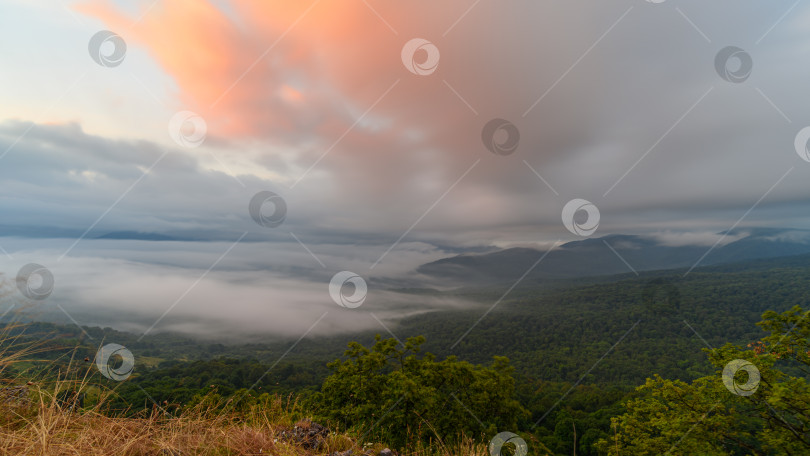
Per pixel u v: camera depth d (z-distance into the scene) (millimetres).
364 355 15148
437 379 16312
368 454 4426
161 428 4160
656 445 13688
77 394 4066
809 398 9047
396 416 12047
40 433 3322
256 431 4402
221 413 4797
